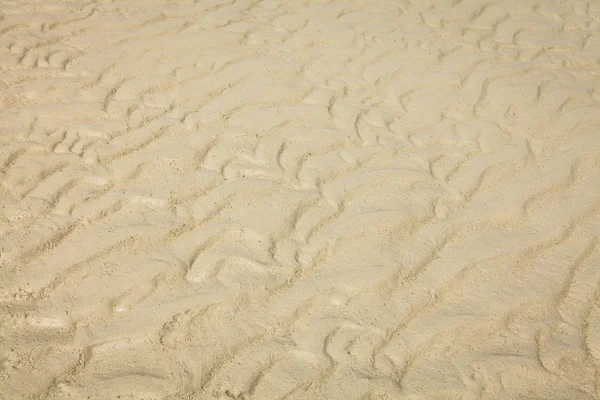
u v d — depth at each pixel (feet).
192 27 12.69
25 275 7.73
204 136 9.99
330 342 7.13
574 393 6.63
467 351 7.06
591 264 8.11
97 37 12.28
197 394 6.60
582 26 13.47
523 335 7.23
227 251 8.14
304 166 9.49
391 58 12.05
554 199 9.06
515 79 11.64
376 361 6.95
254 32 12.63
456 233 8.52
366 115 10.59
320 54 12.05
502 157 9.82
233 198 8.90
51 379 6.66
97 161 9.45
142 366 6.82
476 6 13.93
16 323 7.22
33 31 12.39
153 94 10.89
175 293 7.60
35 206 8.65
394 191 9.12
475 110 10.84
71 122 10.19
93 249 8.08
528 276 7.94
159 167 9.38
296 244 8.28
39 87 10.93
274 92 10.98
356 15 13.35
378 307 7.52
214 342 7.09
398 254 8.18
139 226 8.41
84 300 7.47
